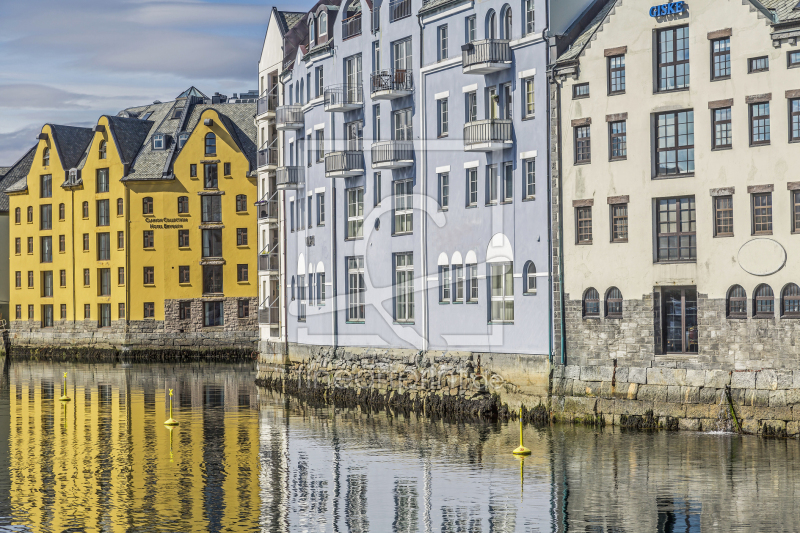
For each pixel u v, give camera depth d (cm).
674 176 3900
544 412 4216
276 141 6912
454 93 4794
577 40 4256
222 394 5938
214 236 9456
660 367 3897
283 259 6475
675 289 3919
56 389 6312
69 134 10494
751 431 3647
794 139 3622
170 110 10225
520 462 3394
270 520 2725
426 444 3831
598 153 4097
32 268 10431
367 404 5209
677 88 3900
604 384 4025
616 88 4059
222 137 9450
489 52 4431
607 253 4062
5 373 7769
